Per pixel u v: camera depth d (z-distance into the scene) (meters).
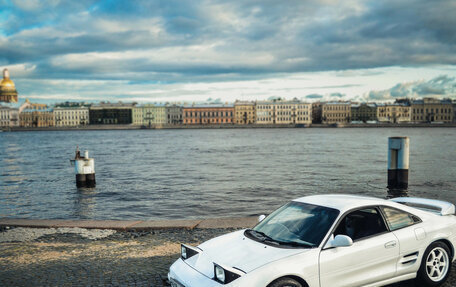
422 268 5.58
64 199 20.94
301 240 5.09
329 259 4.87
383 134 119.88
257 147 64.00
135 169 34.91
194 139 98.56
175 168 35.19
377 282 5.27
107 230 9.56
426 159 38.88
